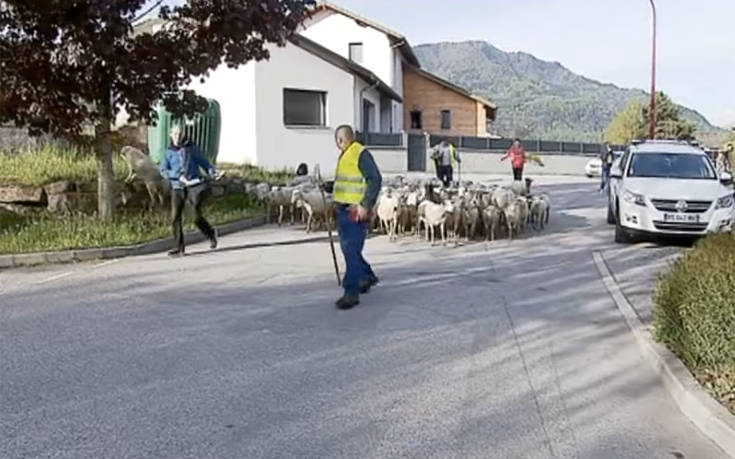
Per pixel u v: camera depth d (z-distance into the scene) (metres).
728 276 6.07
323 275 10.55
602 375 6.34
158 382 5.92
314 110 28.41
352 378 6.10
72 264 11.34
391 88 40.94
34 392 5.65
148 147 19.34
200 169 12.51
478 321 8.12
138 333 7.37
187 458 4.54
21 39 12.69
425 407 5.49
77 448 4.66
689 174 14.88
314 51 27.91
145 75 12.88
